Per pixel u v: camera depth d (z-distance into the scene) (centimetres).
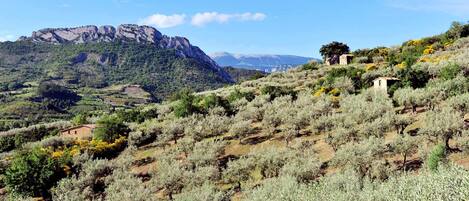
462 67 6712
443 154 3409
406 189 2138
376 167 3584
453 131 3938
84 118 11062
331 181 3088
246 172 4581
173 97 13400
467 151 3612
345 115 5603
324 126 5612
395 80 7250
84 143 7712
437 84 6006
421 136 4078
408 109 5900
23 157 5972
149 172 5619
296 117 6031
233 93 9950
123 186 4778
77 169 6144
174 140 7162
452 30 12325
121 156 6750
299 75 12112
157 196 4706
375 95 6662
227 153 6016
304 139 5681
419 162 3919
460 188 1753
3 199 5694
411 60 9350
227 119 7100
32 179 5703
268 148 4944
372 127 4731
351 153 3809
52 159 6047
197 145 5844
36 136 9669
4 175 6116
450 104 4853
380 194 2314
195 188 4225
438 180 1970
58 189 5312
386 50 13200
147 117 9662
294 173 3888
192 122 7344
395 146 3922
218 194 3812
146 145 7394
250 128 6262
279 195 3002
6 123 16688
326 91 8356
